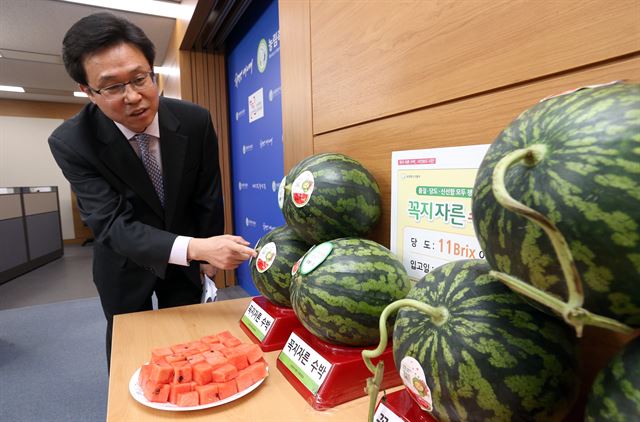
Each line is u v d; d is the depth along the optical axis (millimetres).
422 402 430
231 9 2248
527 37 520
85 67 1039
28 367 2182
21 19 3152
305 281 638
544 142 306
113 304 1371
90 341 2523
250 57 2441
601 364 483
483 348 372
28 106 6961
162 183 1356
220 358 685
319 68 1038
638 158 257
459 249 640
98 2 2822
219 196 1535
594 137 274
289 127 1234
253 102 2441
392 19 761
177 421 588
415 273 738
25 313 3066
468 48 605
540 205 287
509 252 316
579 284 249
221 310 1091
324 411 597
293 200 743
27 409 1781
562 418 379
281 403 627
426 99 693
